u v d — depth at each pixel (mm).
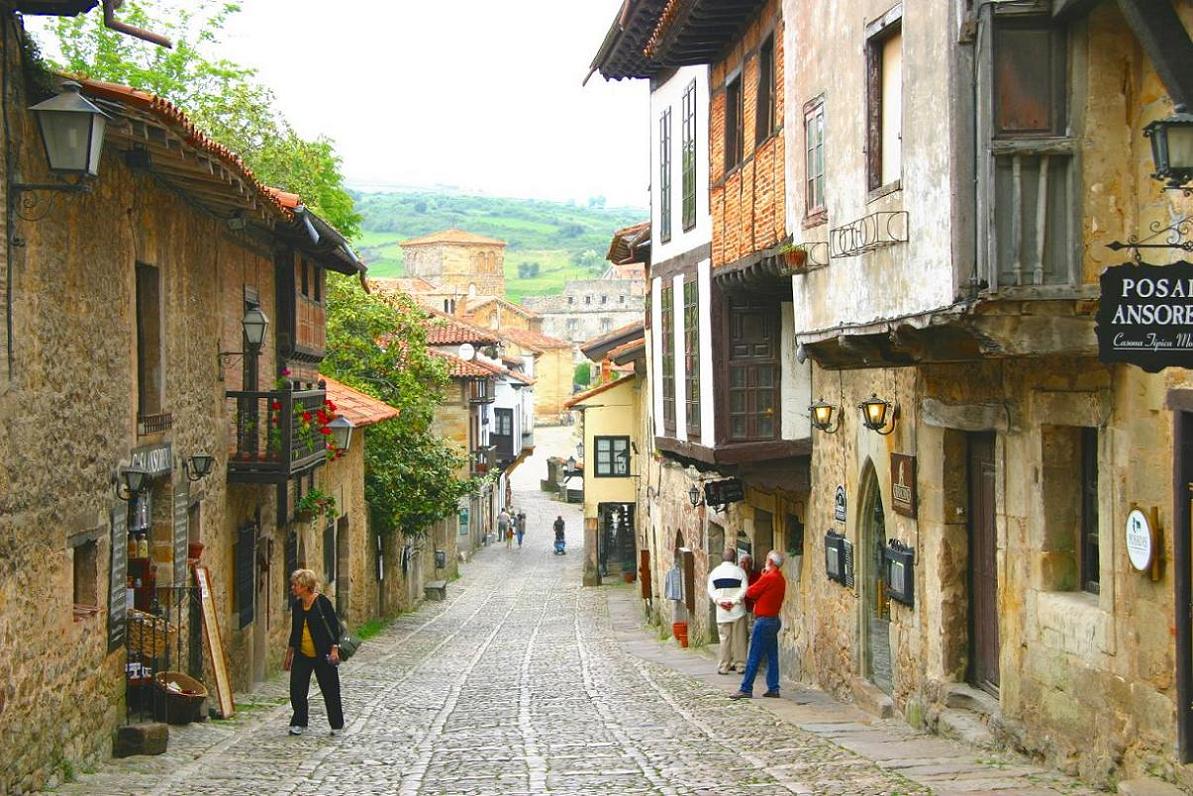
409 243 161875
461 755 13031
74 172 10266
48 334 11250
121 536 13492
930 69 10688
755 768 11430
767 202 17172
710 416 19828
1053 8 9680
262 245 21656
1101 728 10211
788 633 20406
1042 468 11281
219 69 39156
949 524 13633
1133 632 9758
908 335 11680
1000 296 9719
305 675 14820
